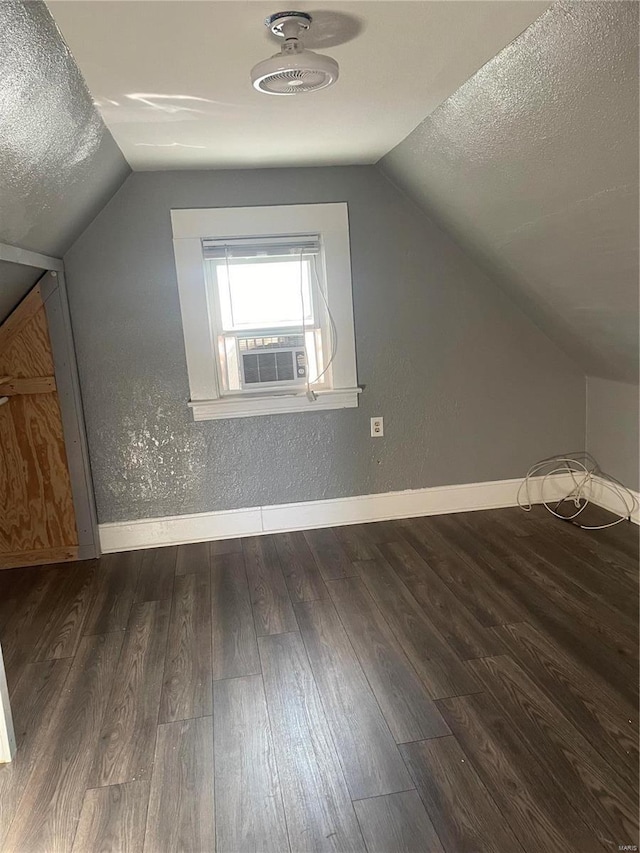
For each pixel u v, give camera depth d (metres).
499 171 2.24
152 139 2.38
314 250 3.17
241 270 3.17
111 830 1.51
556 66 1.58
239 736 1.81
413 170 2.78
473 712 1.86
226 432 3.26
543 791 1.56
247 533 3.37
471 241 3.02
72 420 3.05
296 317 3.26
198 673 2.13
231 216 3.04
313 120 2.27
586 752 1.68
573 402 3.56
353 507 3.45
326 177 3.10
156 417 3.18
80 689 2.08
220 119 2.18
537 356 3.48
